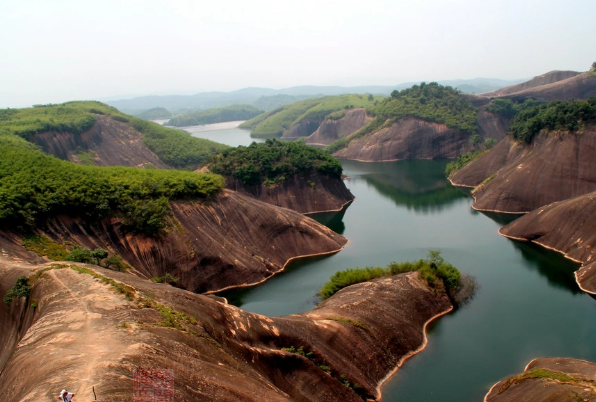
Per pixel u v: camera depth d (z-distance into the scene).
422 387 39.25
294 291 60.97
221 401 24.05
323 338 40.41
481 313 52.06
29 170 56.94
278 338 37.97
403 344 44.66
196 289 59.72
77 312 29.50
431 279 54.56
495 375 40.47
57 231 52.34
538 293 56.97
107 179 62.56
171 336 28.14
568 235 71.88
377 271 59.12
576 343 45.03
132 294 32.78
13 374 23.66
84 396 19.09
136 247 58.44
